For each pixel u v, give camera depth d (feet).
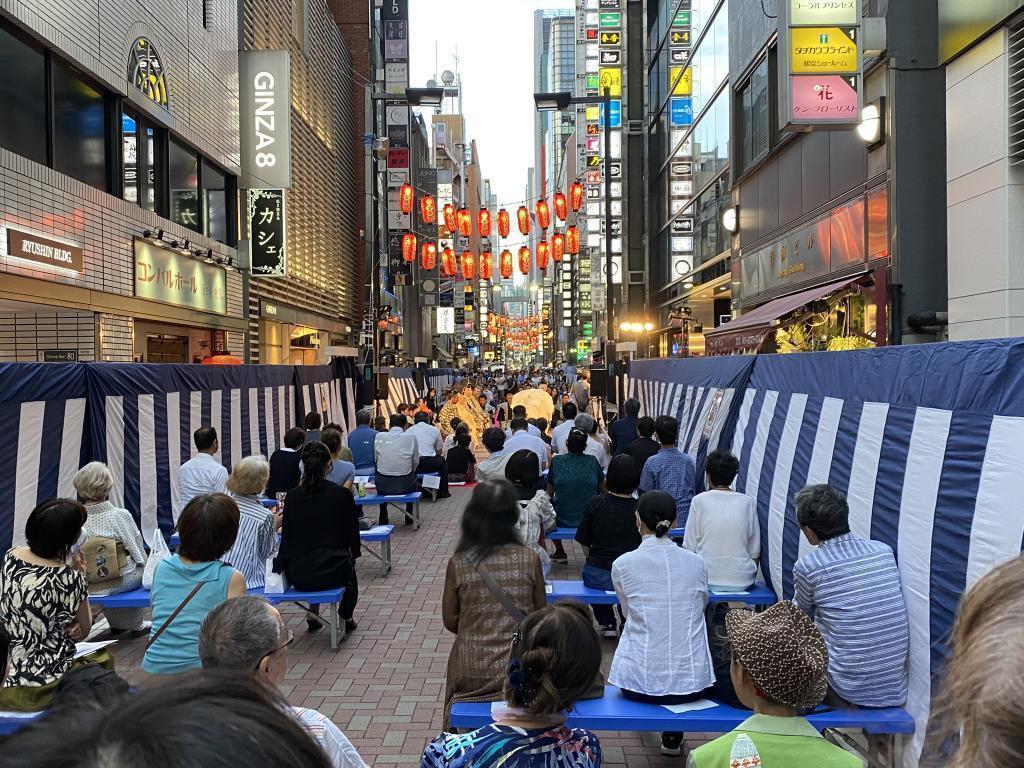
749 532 18.67
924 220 36.60
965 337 33.04
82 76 41.68
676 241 100.58
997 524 10.95
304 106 88.58
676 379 41.34
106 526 19.39
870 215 39.47
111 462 25.59
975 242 32.35
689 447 33.30
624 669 13.50
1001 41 30.50
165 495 29.09
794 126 37.24
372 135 122.42
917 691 12.24
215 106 61.11
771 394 21.83
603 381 88.99
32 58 36.99
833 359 17.57
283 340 83.76
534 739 7.29
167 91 51.29
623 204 122.93
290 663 19.65
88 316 41.37
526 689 7.37
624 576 14.01
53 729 2.13
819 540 13.12
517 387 112.78
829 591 12.61
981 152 31.94
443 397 99.86
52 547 12.80
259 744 2.16
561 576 28.19
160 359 53.72
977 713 2.43
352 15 125.49
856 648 12.35
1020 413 10.81
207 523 12.28
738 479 23.47
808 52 36.63
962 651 2.69
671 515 14.28
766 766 6.88
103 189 44.11
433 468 45.24
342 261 112.57
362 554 31.89
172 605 12.14
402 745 15.07
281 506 25.36
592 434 36.35
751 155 62.59
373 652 20.47
